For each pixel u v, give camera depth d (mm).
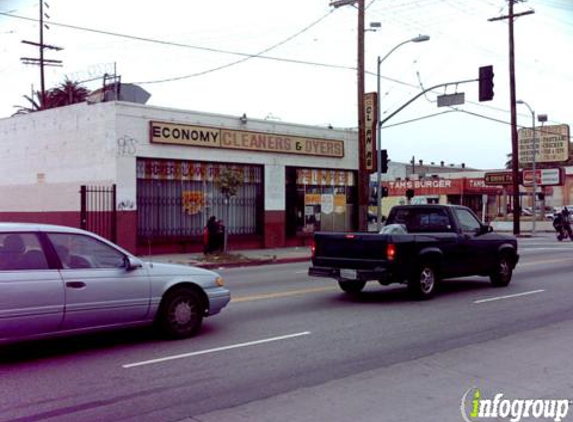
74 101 44531
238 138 24344
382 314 10430
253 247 25156
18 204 24906
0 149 25781
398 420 5246
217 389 6168
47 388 6223
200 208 23453
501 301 11930
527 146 62062
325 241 12203
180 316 8453
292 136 26391
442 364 7148
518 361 7289
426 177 68750
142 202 21719
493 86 23453
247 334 8766
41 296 7172
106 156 21094
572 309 11000
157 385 6312
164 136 21984
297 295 12656
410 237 11719
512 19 37750
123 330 8977
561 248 27203
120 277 7867
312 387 6234
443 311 10758
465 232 13148
